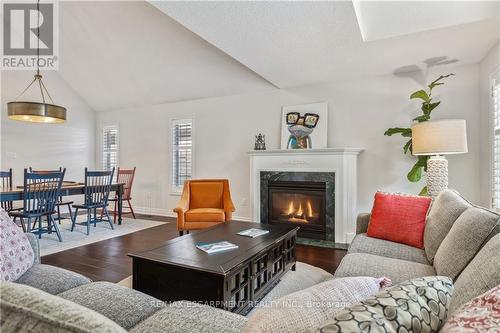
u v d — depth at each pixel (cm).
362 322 52
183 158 576
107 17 438
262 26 258
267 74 393
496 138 299
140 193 620
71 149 625
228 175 520
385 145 396
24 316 53
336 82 427
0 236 148
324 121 430
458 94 356
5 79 521
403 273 161
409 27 268
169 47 458
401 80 387
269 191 444
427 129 263
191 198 418
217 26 257
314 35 275
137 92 579
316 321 64
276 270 246
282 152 430
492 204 308
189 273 178
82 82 604
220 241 232
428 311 62
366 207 407
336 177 396
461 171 354
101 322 52
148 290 190
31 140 559
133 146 629
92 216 561
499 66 288
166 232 437
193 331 103
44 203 386
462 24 253
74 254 334
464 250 141
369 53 319
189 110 560
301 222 422
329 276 275
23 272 151
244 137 504
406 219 225
